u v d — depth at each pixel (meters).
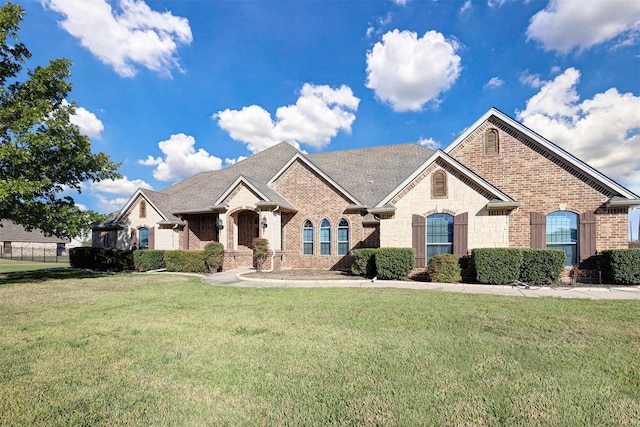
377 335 6.82
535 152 16.97
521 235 16.84
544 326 7.39
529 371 5.01
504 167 17.47
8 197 13.98
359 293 12.13
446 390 4.40
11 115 15.34
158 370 5.17
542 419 3.73
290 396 4.29
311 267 21.98
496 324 7.60
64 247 67.50
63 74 17.25
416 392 4.35
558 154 16.41
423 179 16.80
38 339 6.80
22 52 16.98
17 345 6.41
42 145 15.40
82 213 17.00
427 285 14.20
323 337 6.72
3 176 14.91
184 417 3.82
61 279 17.73
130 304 10.46
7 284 15.72
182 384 4.68
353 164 26.02
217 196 25.05
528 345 6.14
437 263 15.25
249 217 24.80
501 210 15.43
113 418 3.83
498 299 10.65
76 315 8.94
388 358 5.55
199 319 8.37
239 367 5.24
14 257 55.25
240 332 7.16
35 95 16.77
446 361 5.40
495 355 5.66
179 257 21.72
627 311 8.83
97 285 15.17
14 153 14.10
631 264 13.38
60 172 17.09
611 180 15.27
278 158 28.66
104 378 4.91
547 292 12.20
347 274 18.42
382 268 15.95
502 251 14.22
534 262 14.09
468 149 18.20
